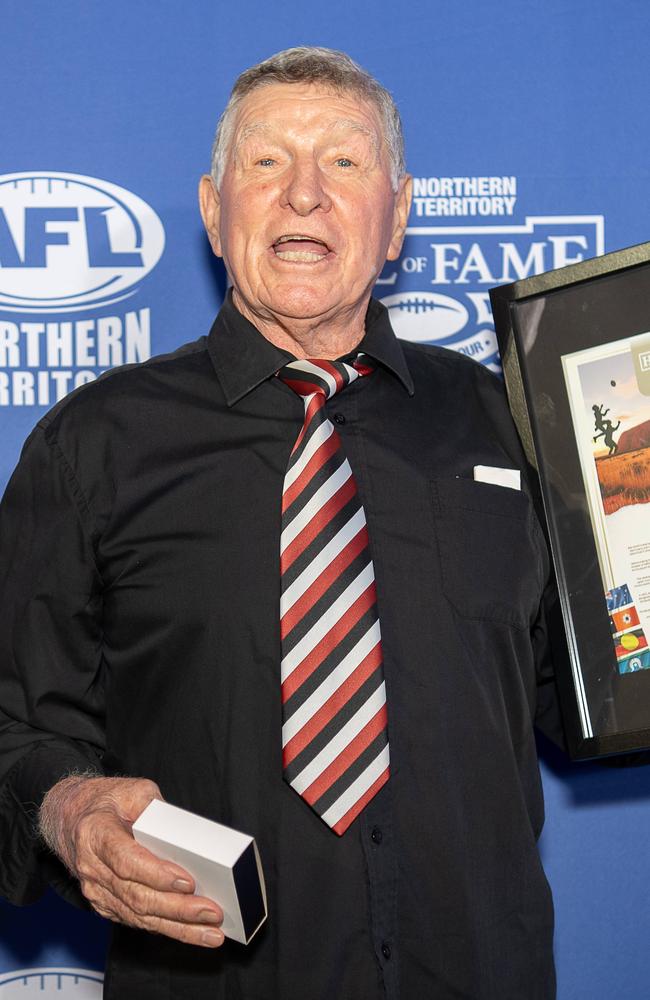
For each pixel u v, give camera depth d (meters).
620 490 1.20
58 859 1.13
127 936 1.11
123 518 1.14
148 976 1.09
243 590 1.11
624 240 1.56
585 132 1.55
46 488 1.17
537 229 1.56
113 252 1.52
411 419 1.23
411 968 1.07
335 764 1.05
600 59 1.55
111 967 1.12
